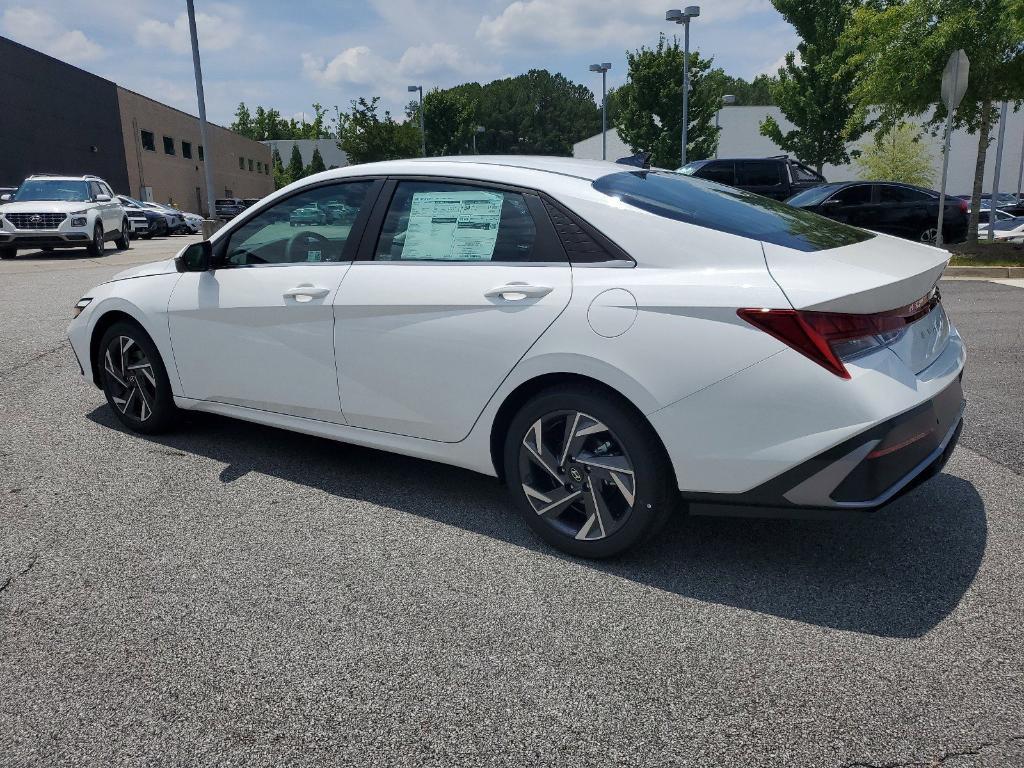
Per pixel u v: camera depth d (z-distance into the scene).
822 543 3.04
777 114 43.25
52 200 17.17
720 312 2.50
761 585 2.73
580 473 2.84
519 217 3.01
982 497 3.44
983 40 12.20
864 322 2.44
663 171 3.54
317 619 2.53
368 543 3.08
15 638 2.44
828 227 3.11
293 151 78.38
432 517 3.32
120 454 4.09
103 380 4.49
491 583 2.76
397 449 3.35
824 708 2.08
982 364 5.83
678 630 2.46
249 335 3.71
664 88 33.50
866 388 2.38
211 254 3.88
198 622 2.52
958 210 14.64
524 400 3.01
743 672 2.24
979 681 2.18
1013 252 13.39
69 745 1.97
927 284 2.68
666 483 2.71
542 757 1.92
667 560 2.92
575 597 2.66
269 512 3.37
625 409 2.70
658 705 2.10
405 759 1.92
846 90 25.11
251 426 4.57
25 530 3.19
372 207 3.40
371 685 2.20
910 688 2.15
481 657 2.33
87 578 2.80
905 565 2.85
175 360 4.06
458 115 63.09
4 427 4.51
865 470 2.39
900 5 13.15
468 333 2.99
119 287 4.29
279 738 1.99
